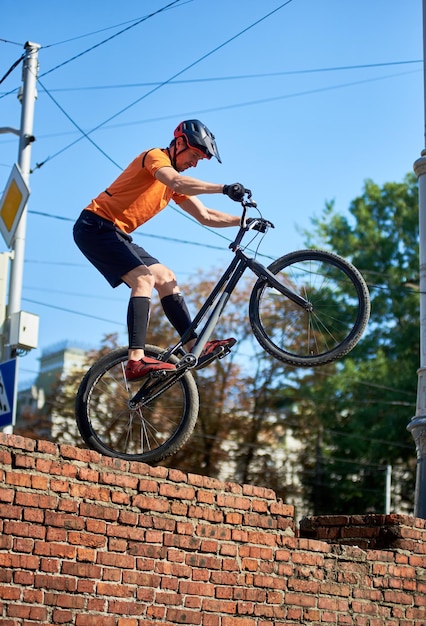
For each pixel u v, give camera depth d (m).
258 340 6.47
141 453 6.40
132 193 6.32
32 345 10.98
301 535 7.62
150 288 6.30
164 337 26.55
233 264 6.44
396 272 29.86
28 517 5.39
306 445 29.48
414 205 31.19
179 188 6.12
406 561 7.15
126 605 5.66
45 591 5.37
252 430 28.20
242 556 6.25
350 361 28.72
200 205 6.51
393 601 6.99
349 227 31.27
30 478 5.47
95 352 29.23
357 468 28.39
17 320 10.95
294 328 6.89
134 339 6.21
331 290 6.70
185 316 6.50
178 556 5.95
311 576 6.59
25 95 12.59
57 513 5.51
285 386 28.25
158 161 6.22
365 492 28.50
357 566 6.87
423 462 9.15
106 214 6.32
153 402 6.83
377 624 6.85
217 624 6.03
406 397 27.61
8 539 5.29
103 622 5.54
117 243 6.29
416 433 9.27
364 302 6.34
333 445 29.05
